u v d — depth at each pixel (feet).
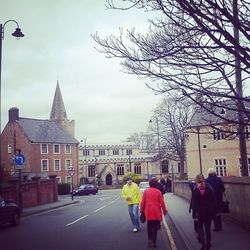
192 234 40.14
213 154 159.33
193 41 26.78
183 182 105.70
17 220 61.93
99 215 69.97
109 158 300.40
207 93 28.94
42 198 114.93
